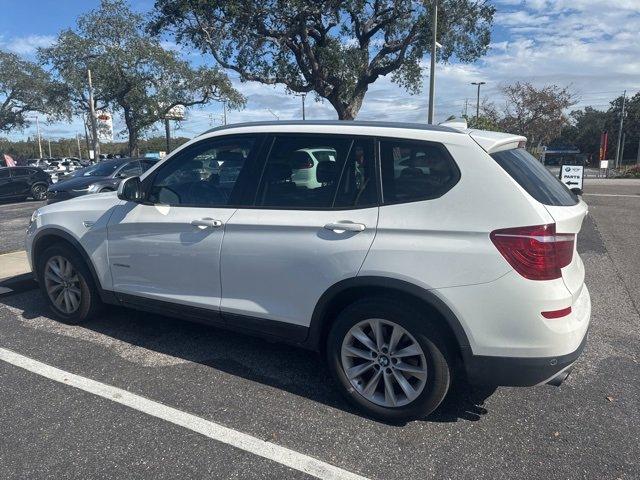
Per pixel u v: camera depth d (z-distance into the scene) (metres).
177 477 2.75
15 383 3.73
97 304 4.74
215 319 3.86
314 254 3.32
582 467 2.85
